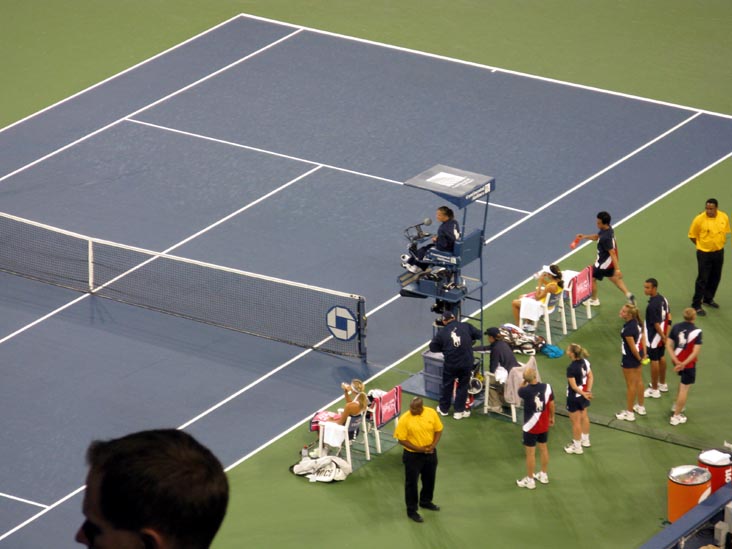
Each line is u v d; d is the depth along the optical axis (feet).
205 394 142.10
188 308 157.28
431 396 141.08
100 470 16.98
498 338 135.95
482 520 121.70
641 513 122.21
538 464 129.39
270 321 154.51
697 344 131.34
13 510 124.16
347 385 128.77
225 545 118.42
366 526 120.98
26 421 138.00
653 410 137.90
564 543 118.32
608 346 150.10
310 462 128.06
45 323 155.43
